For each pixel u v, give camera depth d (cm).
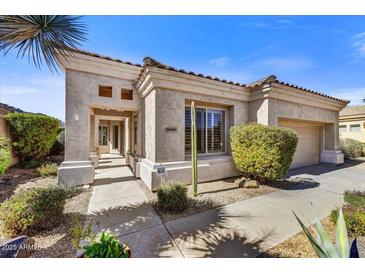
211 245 324
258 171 671
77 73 695
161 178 646
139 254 298
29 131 1028
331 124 1205
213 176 775
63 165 675
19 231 344
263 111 819
